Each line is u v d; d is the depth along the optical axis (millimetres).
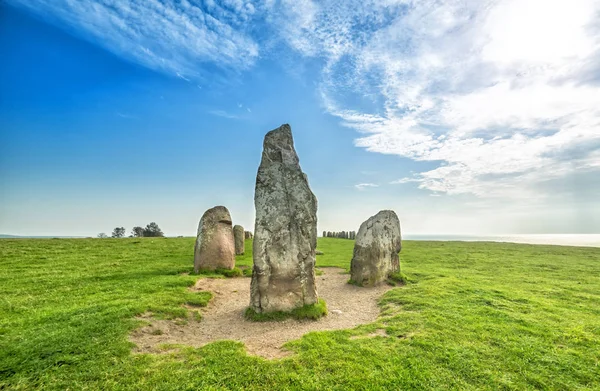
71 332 7934
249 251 28734
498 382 6371
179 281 13930
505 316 10062
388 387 6152
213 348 7633
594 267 21484
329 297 13836
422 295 12656
